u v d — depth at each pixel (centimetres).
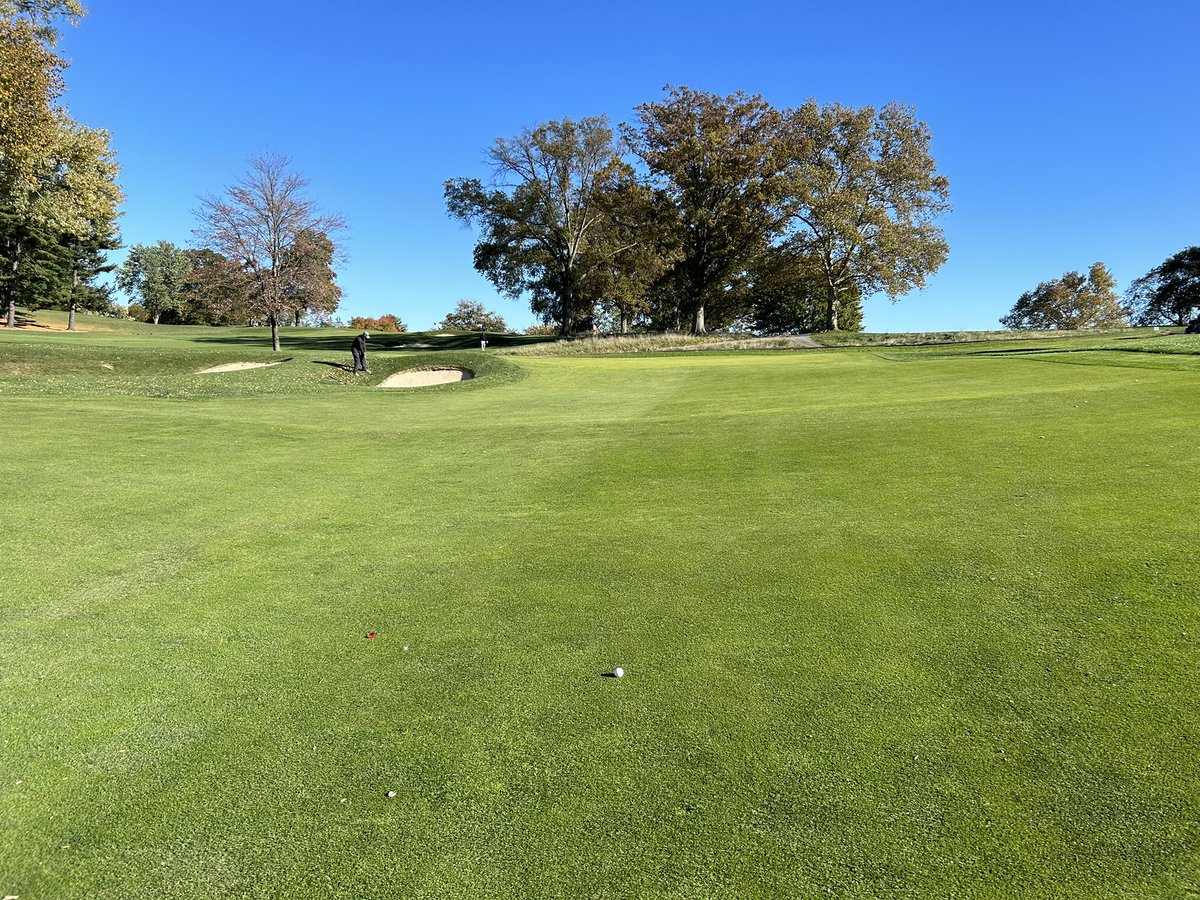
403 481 902
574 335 4828
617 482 842
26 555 607
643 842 259
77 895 247
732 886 237
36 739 341
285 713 360
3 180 2366
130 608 500
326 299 3184
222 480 895
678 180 4381
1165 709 317
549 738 328
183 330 6512
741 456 929
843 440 969
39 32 2369
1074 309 7594
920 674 362
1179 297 6384
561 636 434
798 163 4422
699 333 4909
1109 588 441
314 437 1227
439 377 2495
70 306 5775
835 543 565
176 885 250
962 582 469
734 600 470
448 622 464
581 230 4575
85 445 1061
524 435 1222
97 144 2612
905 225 4425
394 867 254
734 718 335
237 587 539
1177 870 230
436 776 304
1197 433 830
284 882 249
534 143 4388
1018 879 232
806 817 267
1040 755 293
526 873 248
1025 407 1098
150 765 320
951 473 751
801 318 7262
